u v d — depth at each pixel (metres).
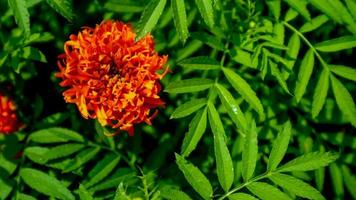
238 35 0.39
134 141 0.42
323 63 0.38
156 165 0.42
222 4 0.41
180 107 0.35
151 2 0.32
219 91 0.36
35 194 0.41
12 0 0.31
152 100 0.36
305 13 0.38
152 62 0.35
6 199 0.40
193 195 0.41
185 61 0.36
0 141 0.42
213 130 0.35
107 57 0.35
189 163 0.32
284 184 0.32
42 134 0.41
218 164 0.32
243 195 0.32
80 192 0.33
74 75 0.35
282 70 0.38
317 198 0.31
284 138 0.32
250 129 0.32
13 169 0.41
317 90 0.38
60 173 0.41
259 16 0.40
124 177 0.39
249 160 0.32
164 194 0.32
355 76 0.38
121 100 0.35
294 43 0.39
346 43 0.38
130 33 0.36
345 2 0.39
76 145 0.40
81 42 0.35
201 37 0.38
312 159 0.32
